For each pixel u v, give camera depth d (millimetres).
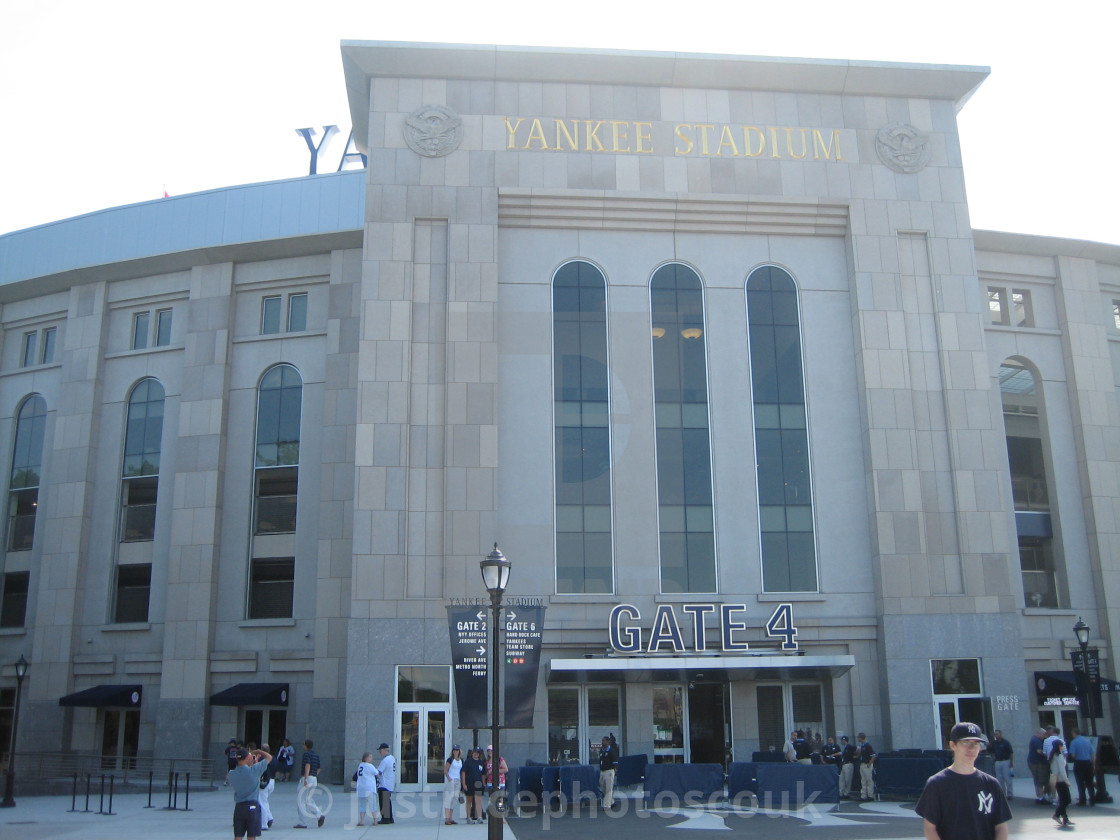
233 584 37656
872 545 33531
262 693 35438
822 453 34469
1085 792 25062
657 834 20328
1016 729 31953
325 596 35969
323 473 37062
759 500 33906
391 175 34531
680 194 35250
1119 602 37219
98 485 40156
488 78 35656
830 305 35812
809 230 36188
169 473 39438
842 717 32281
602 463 33625
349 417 37531
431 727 30562
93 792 32156
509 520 32719
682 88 36406
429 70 35406
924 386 34719
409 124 34938
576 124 35656
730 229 35906
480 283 33844
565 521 33000
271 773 23156
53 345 43281
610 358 34500
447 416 32656
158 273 41312
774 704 32594
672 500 33656
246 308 40281
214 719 36562
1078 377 39375
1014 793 27859
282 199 41500
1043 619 36750
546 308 34656
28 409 42844
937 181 36562
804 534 33812
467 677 20031
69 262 42844
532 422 33625
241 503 38344
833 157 36344
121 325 41719
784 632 31859
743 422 34469
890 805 25438
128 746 37719
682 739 32000
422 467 32375
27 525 41531
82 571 39188
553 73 35719
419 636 30969
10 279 43719
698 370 34906
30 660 38844
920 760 26250
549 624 31859
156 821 24031
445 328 33531
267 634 37062
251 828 16453
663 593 32656
